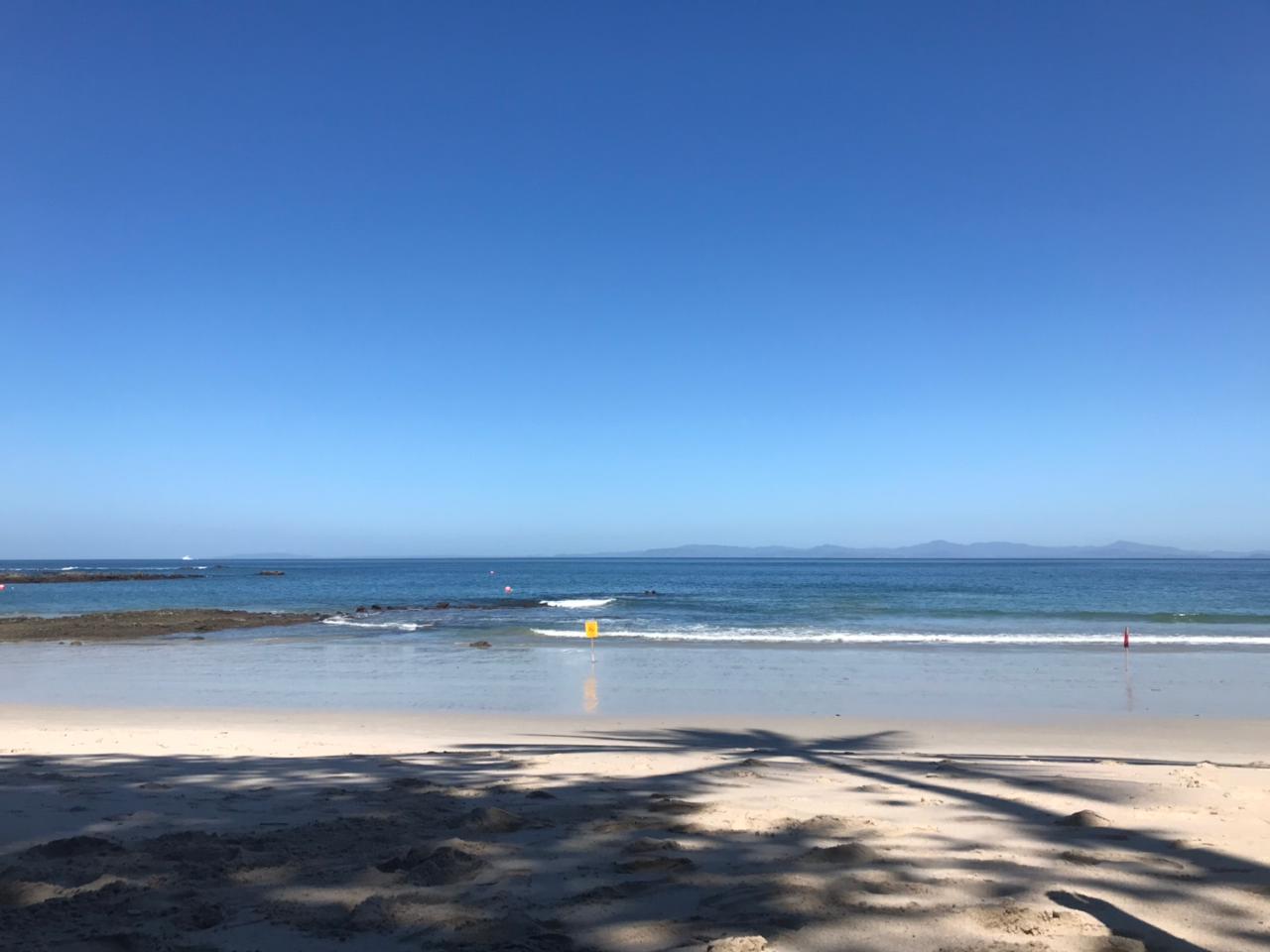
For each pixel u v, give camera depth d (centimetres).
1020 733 1113
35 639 2656
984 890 404
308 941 341
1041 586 6475
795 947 332
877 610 3762
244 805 607
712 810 580
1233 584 6800
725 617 3394
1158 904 388
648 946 333
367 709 1356
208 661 2052
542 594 5734
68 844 477
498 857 459
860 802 618
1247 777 725
